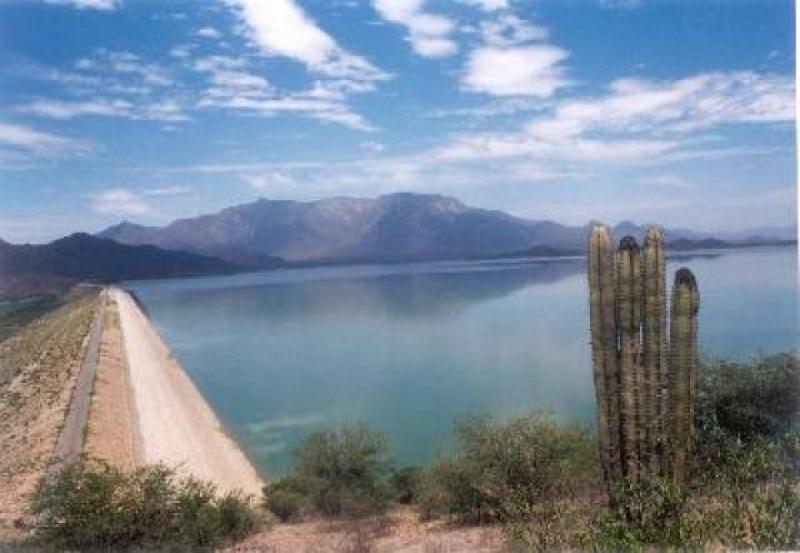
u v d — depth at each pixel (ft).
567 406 165.27
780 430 59.82
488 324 346.33
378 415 192.44
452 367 247.70
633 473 43.42
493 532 56.54
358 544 61.77
